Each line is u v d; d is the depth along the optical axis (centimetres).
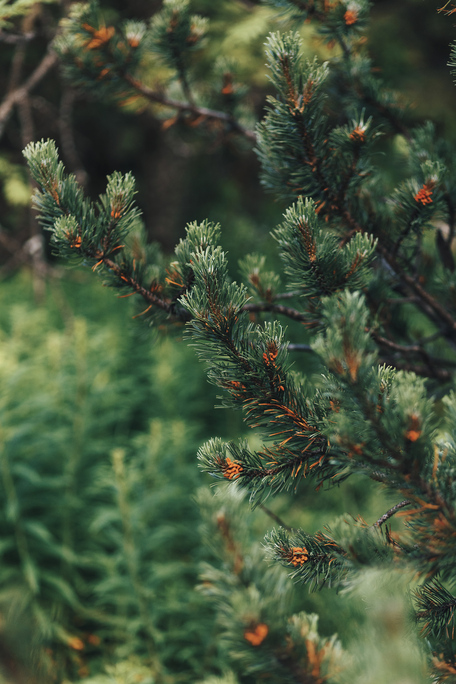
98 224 118
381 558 98
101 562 227
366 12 132
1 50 377
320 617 178
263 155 126
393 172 186
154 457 249
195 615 218
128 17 376
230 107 169
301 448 106
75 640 217
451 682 98
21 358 338
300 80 117
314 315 120
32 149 116
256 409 107
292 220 113
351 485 250
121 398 322
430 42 373
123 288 122
